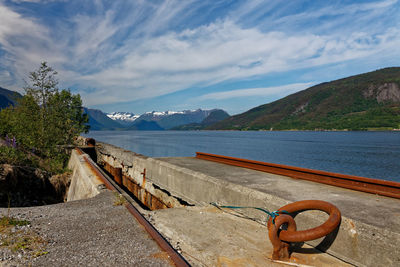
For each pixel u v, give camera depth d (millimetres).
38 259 2830
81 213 4473
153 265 2742
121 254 2984
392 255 2525
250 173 6750
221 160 8938
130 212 4547
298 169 6055
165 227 3979
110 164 16188
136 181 10641
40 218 4168
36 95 18297
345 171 35531
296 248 3324
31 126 17391
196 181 6090
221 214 4680
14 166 12359
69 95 24047
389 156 53031
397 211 3479
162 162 8273
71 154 17406
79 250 3070
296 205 3393
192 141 115062
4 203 11227
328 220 2910
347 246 2939
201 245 3352
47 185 13406
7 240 3244
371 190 4570
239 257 3045
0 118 18703
